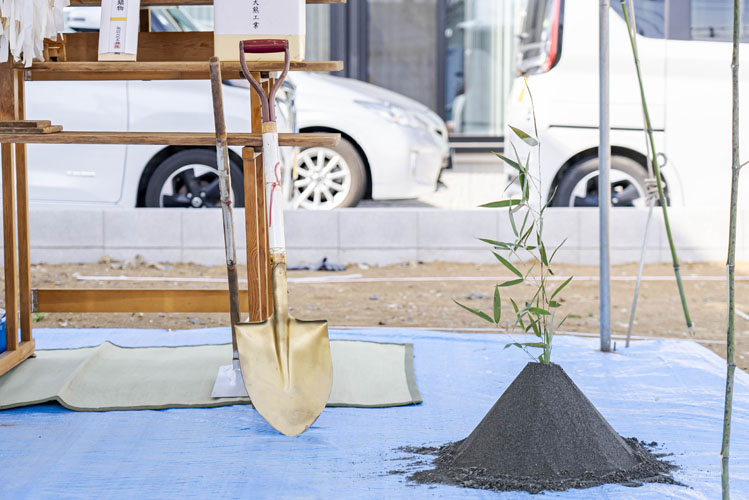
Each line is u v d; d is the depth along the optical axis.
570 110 7.64
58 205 7.31
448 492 2.53
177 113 7.09
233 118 7.12
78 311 4.00
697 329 5.23
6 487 2.63
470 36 13.55
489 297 6.14
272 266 3.20
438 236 7.39
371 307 5.80
